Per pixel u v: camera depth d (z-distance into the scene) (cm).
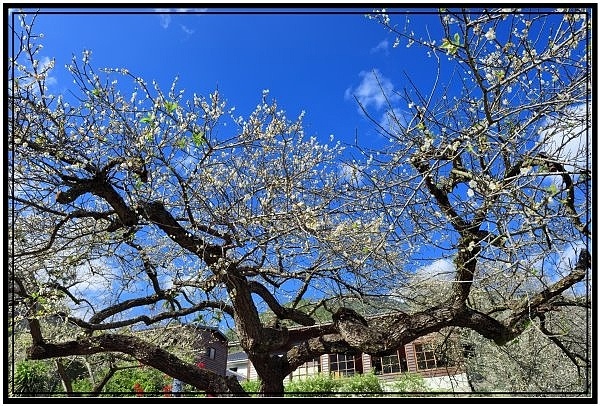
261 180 429
